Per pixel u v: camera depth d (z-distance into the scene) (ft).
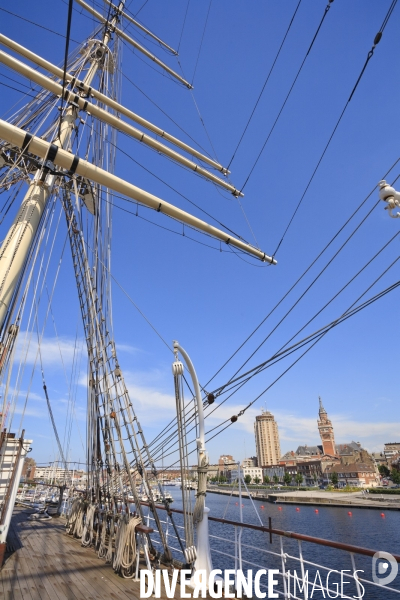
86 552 24.99
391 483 442.91
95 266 33.27
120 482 24.50
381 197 14.38
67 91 35.81
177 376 22.43
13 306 23.93
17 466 23.44
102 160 40.83
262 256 37.93
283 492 355.56
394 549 111.14
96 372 29.89
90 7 51.03
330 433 584.40
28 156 28.45
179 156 43.57
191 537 19.61
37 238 28.99
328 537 133.39
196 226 33.65
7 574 20.11
